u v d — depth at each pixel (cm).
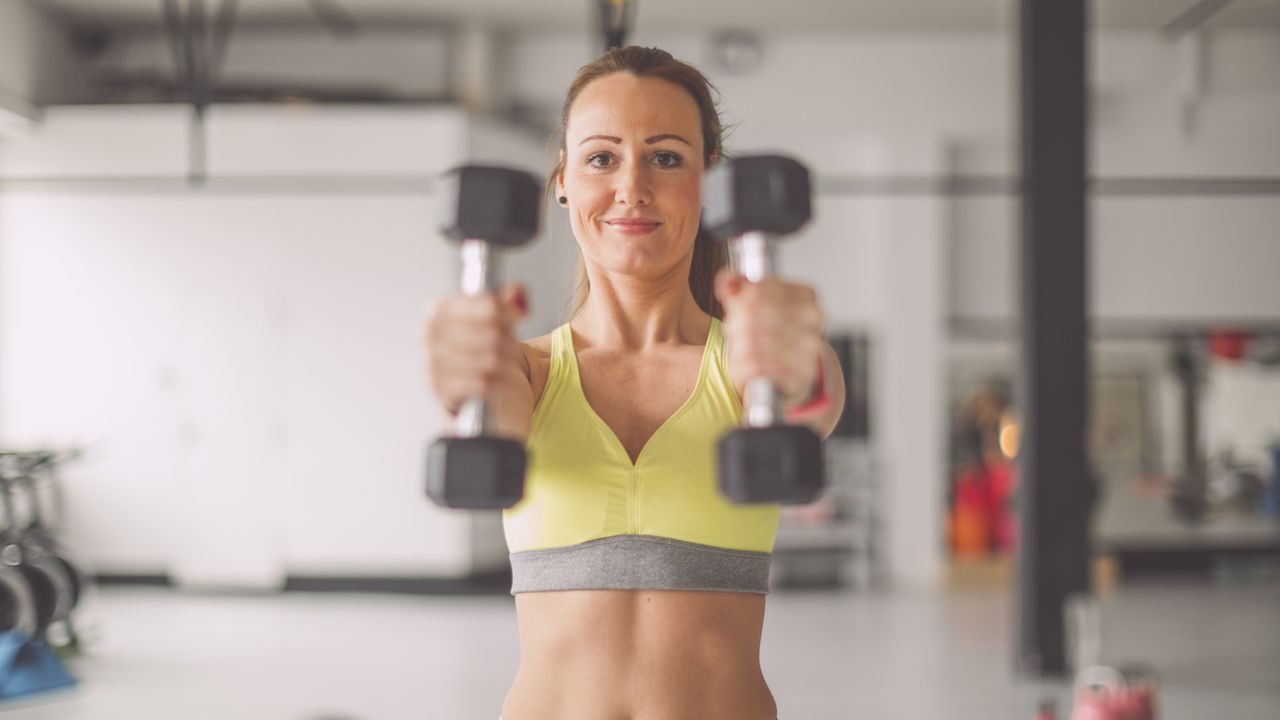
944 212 1114
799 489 93
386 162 973
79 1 931
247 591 976
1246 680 681
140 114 977
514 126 1069
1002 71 1023
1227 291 1011
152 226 990
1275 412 1318
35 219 993
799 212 96
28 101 923
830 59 1022
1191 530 1200
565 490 128
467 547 968
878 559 1074
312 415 977
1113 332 1022
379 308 977
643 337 136
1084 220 680
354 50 1025
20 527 711
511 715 128
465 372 95
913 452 1076
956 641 787
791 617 887
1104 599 1014
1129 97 833
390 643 771
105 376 992
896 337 1080
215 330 987
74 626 789
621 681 125
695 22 984
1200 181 675
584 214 131
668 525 126
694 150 132
